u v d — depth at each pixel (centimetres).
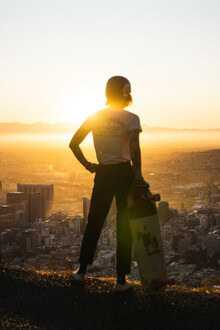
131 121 510
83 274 582
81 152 539
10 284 586
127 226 548
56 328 473
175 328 486
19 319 485
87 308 525
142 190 513
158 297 557
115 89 528
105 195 528
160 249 519
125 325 491
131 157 504
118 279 564
